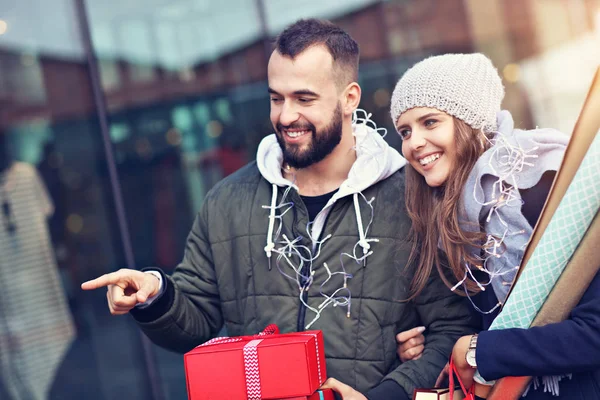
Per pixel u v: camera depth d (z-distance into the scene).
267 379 1.79
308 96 2.03
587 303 1.69
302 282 2.13
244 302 2.19
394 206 2.13
